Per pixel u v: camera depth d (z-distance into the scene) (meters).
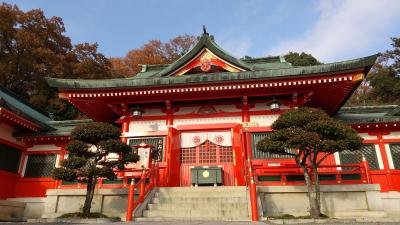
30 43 37.56
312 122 10.56
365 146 15.34
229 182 14.77
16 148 17.44
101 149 12.20
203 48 17.00
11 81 37.09
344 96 15.70
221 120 15.80
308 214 11.30
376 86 55.12
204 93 15.36
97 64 43.28
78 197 13.47
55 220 10.88
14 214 15.73
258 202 11.25
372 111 19.03
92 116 18.91
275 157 14.40
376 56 13.15
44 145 18.16
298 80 14.05
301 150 11.05
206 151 15.50
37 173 17.55
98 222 10.30
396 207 14.02
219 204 11.27
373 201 11.48
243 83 14.42
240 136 14.78
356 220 9.71
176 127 15.84
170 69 16.88
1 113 14.96
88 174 11.22
